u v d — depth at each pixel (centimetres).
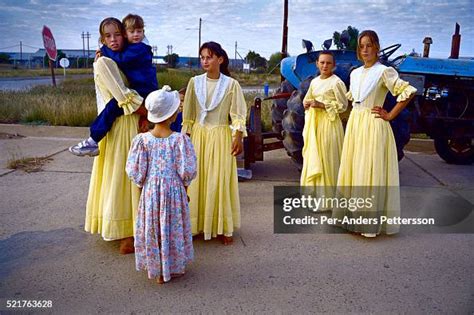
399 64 677
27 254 376
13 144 816
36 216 460
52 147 789
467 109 693
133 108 353
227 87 386
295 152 535
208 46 383
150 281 336
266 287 329
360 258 378
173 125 388
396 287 331
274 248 394
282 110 630
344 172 425
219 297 316
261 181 597
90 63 6031
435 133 697
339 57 607
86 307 302
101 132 355
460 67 665
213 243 403
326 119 462
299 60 604
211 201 389
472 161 719
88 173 621
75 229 429
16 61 6838
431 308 305
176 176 323
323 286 331
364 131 409
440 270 358
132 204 368
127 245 379
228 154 391
